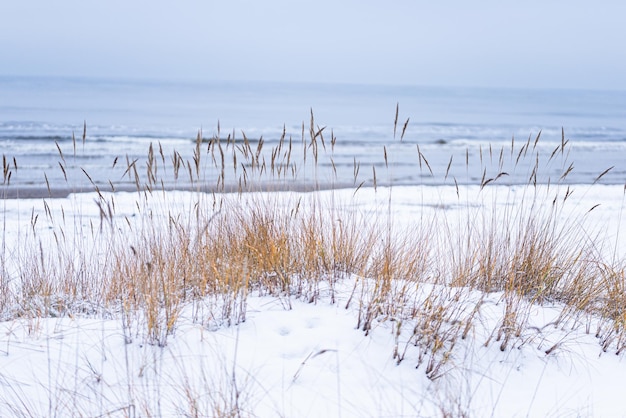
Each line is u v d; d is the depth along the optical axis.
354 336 3.73
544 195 13.80
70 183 15.12
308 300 4.33
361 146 28.23
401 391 3.16
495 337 3.88
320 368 3.37
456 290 4.57
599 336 4.11
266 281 4.51
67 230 8.69
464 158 24.41
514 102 124.25
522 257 5.06
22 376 3.24
